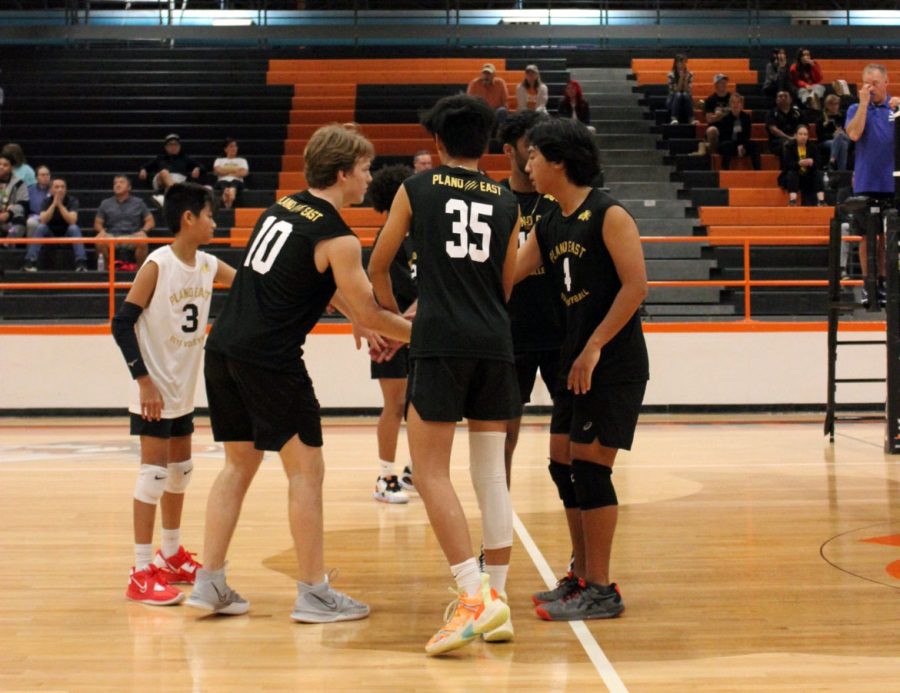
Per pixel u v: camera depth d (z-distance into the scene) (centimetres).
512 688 314
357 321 400
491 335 358
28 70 1803
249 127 1653
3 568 469
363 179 391
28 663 340
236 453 399
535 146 384
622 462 786
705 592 423
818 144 1536
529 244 414
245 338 376
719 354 1141
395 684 318
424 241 362
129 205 1269
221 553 390
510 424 462
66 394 1143
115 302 1230
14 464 786
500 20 1909
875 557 479
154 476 416
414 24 1903
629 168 1512
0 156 1365
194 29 1894
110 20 1923
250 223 1401
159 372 418
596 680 320
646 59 1839
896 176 792
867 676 321
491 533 368
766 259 1327
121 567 471
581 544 414
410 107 1720
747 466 761
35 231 1254
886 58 1862
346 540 527
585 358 365
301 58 1855
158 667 336
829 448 855
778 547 502
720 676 322
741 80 1798
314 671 331
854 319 1188
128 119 1686
